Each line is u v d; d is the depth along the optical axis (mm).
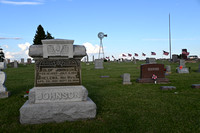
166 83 14852
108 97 9375
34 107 5590
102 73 23578
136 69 29688
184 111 6863
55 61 6242
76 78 6297
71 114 5805
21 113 5523
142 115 6426
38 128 5207
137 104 7891
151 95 9852
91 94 10195
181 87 12406
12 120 5980
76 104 5848
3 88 10172
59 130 5035
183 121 5836
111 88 12344
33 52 6047
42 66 6164
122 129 5191
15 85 13859
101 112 6695
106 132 4949
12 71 27156
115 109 7137
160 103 8062
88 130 5055
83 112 5902
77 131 5020
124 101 8469
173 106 7551
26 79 17625
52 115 5672
